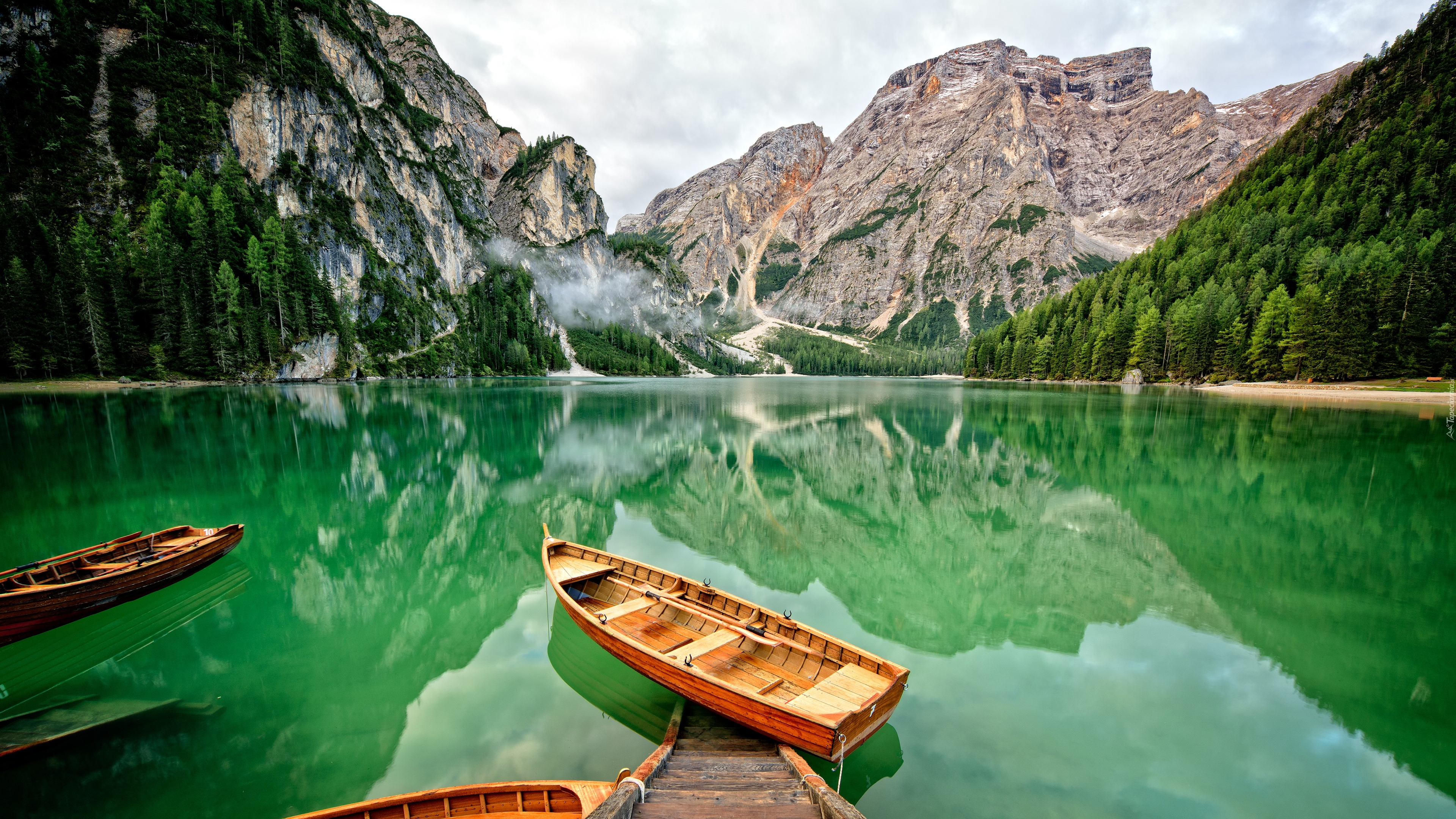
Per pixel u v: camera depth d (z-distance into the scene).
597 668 12.08
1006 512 25.08
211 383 84.06
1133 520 23.42
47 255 78.38
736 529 22.97
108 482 27.36
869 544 21.09
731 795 7.06
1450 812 8.02
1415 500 25.64
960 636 13.71
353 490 27.23
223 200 100.12
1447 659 12.47
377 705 10.63
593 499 27.47
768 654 10.95
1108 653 12.72
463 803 7.07
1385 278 69.81
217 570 17.67
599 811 6.05
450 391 91.69
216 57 116.25
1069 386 109.81
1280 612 14.94
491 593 16.33
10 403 56.06
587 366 188.00
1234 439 40.84
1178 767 8.92
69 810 7.94
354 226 131.88
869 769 8.83
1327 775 8.79
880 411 68.88
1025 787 8.47
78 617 13.40
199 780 8.52
